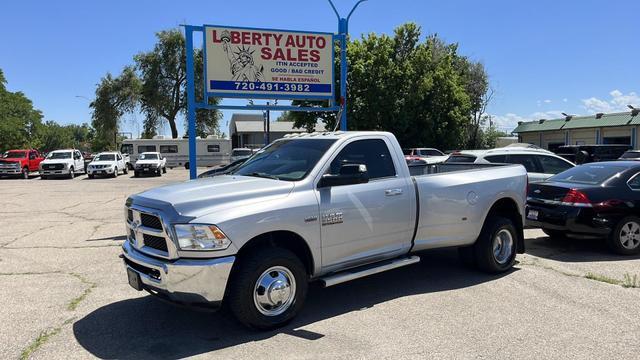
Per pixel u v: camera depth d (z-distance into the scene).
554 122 43.56
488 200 6.36
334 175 4.95
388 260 5.66
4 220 12.23
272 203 4.59
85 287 6.14
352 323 4.81
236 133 64.75
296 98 11.53
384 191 5.41
